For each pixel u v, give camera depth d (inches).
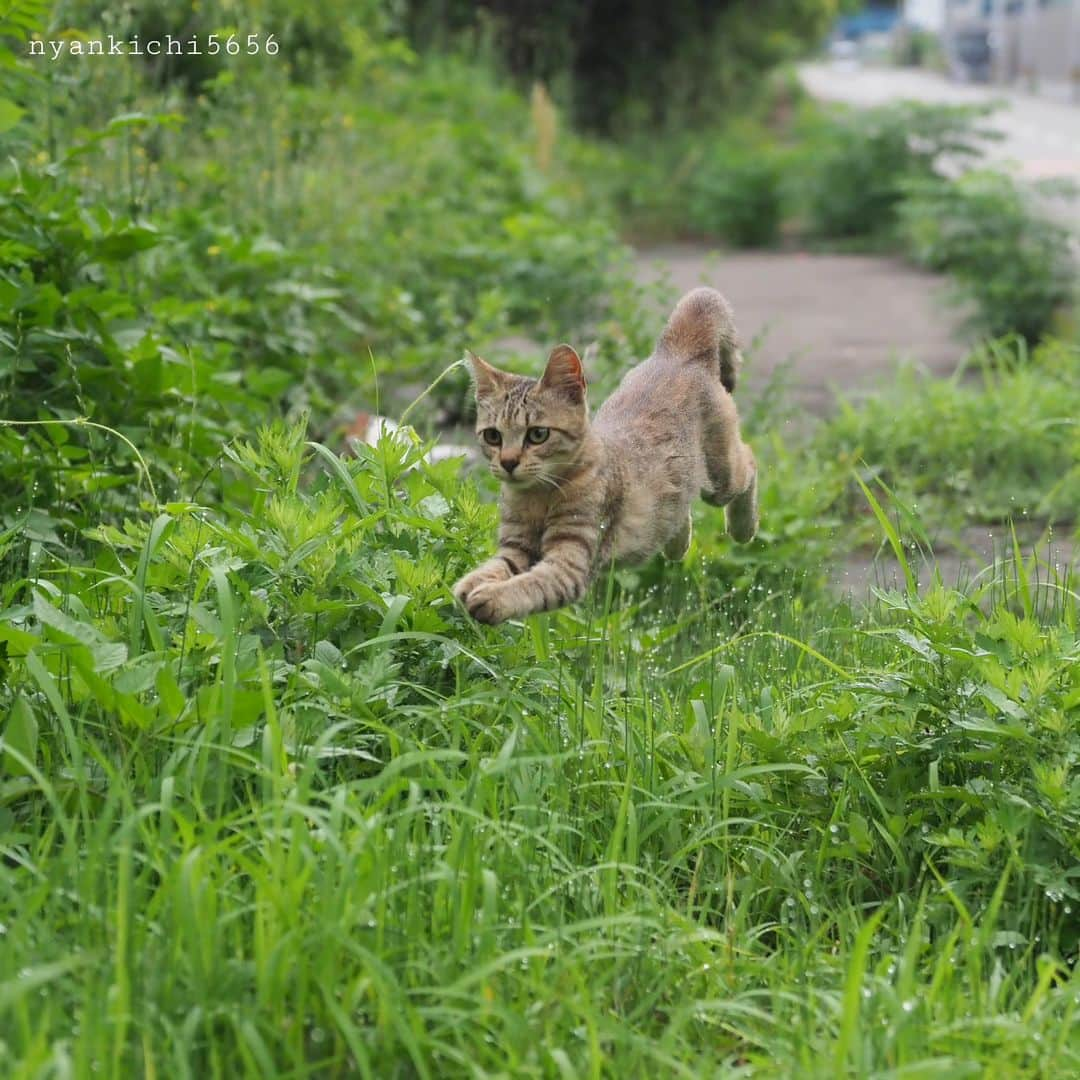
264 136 735.7
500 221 1036.5
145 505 395.5
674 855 297.1
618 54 1979.6
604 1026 237.9
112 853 253.3
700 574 454.3
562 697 333.1
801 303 1154.0
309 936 235.1
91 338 443.8
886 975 261.1
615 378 595.5
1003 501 617.6
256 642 304.7
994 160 1664.6
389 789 269.0
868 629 388.5
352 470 371.2
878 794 316.2
